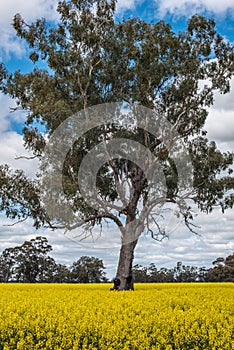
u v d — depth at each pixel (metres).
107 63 24.70
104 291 21.55
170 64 24.31
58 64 24.20
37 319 11.55
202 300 17.16
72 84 24.59
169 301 16.22
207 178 25.73
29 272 52.72
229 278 51.91
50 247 53.56
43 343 10.34
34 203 22.86
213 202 25.48
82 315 12.29
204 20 24.67
